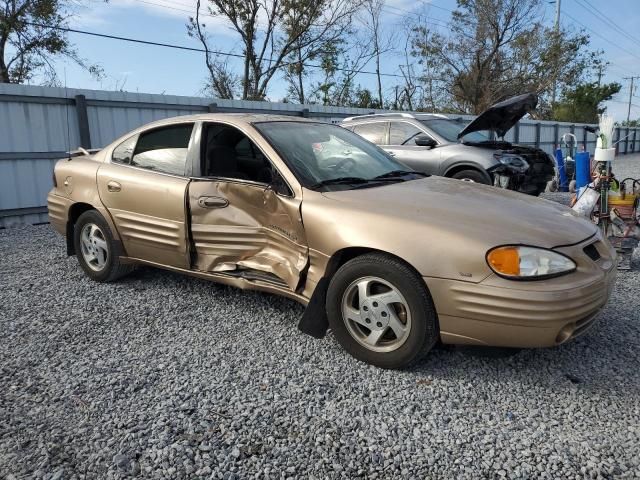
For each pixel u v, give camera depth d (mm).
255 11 26203
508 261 2795
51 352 3494
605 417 2721
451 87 34750
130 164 4570
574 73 34219
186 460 2398
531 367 3242
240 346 3566
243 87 27266
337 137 4410
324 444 2520
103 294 4609
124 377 3145
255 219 3746
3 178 8086
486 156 8172
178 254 4160
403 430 2625
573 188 6375
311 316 3389
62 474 2307
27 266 5602
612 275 3145
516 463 2375
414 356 3072
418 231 3010
